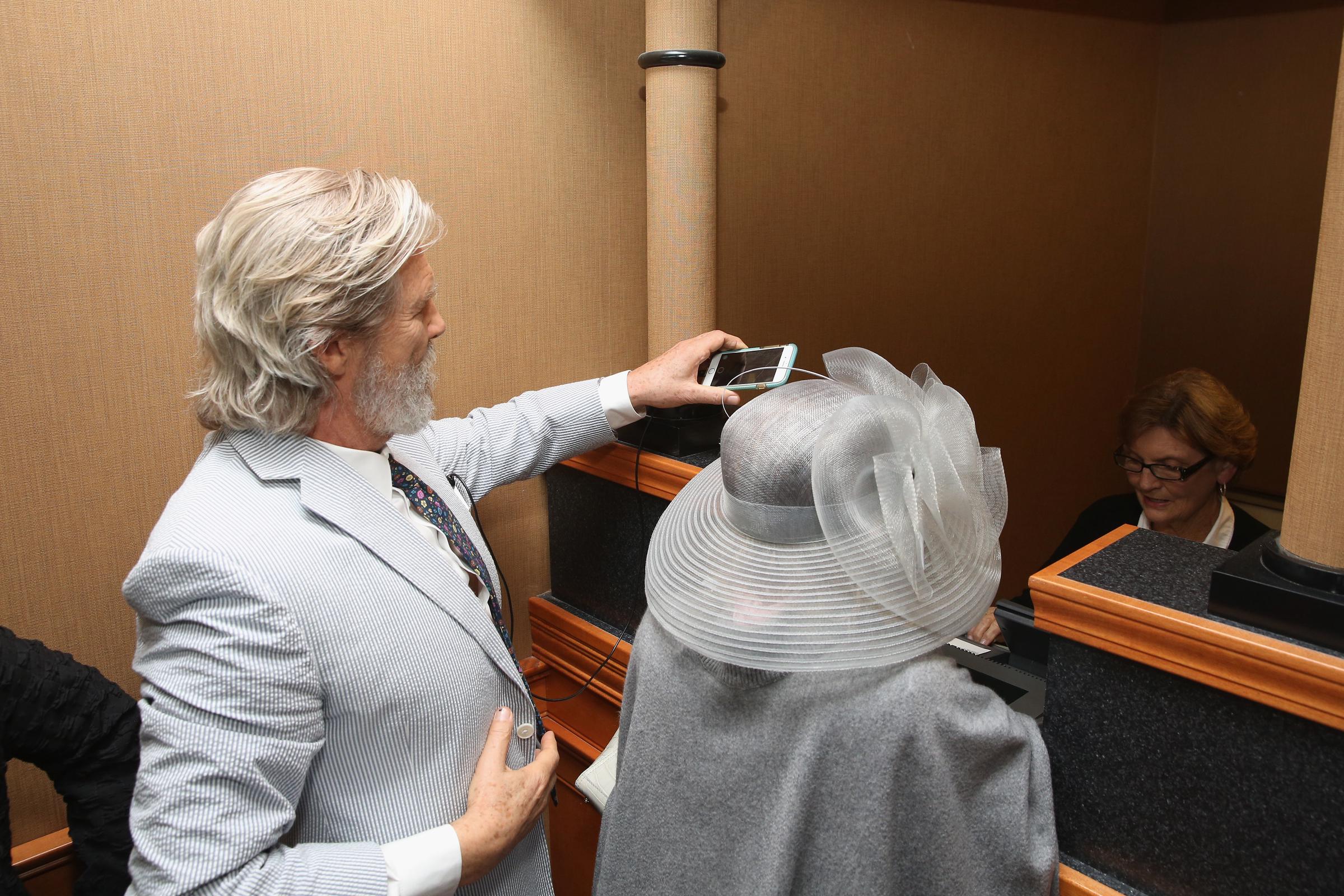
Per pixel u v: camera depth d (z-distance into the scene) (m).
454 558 1.08
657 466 1.46
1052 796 0.83
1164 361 3.56
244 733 0.82
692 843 0.85
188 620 0.83
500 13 1.55
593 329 1.79
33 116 1.19
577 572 1.74
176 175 1.30
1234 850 0.81
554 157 1.67
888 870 0.75
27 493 1.27
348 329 0.90
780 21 2.01
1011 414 3.08
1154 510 1.77
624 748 0.94
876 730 0.74
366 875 0.85
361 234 0.88
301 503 0.91
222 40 1.30
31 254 1.22
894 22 2.26
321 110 1.40
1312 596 0.72
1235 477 1.73
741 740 0.82
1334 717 0.71
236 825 0.80
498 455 1.37
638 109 1.76
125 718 1.10
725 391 1.37
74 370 1.28
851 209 2.29
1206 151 3.29
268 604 0.83
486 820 0.94
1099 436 3.52
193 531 0.85
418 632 0.94
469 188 1.57
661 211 1.66
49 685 1.03
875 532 0.78
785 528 0.81
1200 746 0.81
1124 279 3.43
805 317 2.26
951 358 2.76
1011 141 2.73
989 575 0.84
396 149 1.48
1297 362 3.21
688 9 1.56
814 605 0.78
